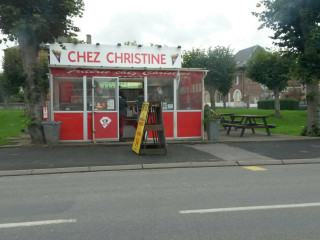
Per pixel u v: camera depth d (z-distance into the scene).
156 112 10.49
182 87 13.09
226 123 16.39
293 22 14.39
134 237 4.21
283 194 6.19
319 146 12.04
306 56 13.84
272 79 24.62
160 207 5.44
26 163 8.98
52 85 12.01
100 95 12.41
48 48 13.55
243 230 4.43
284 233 4.34
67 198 6.03
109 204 5.64
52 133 11.70
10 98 43.62
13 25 10.35
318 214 5.07
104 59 12.75
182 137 13.14
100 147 11.54
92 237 4.23
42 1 10.80
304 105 40.56
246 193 6.27
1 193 6.42
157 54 13.19
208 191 6.43
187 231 4.40
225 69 25.58
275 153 10.66
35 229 4.52
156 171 8.50
